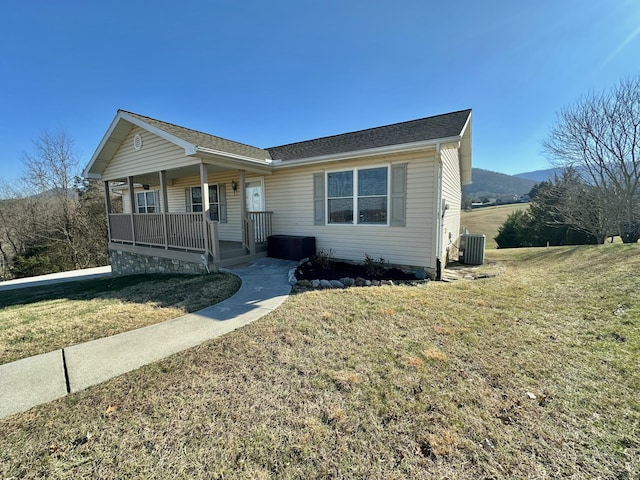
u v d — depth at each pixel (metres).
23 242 18.75
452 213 9.79
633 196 12.65
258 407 2.14
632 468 1.56
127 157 8.68
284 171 8.59
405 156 6.60
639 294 4.26
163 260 8.57
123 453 1.76
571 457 1.65
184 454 1.74
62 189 20.03
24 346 3.34
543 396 2.18
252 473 1.60
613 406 2.05
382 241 7.09
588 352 2.80
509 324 3.56
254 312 4.17
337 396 2.24
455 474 1.56
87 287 7.90
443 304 4.38
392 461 1.65
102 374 2.67
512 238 18.78
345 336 3.30
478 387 2.31
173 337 3.43
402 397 2.21
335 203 7.72
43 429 1.99
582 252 9.22
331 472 1.59
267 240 8.54
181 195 11.63
